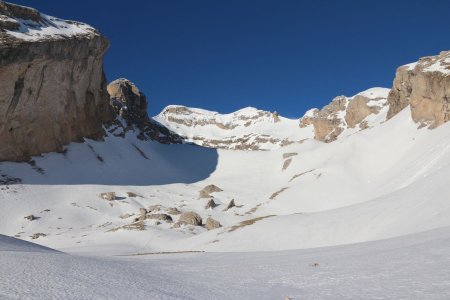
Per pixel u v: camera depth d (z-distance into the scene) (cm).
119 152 14038
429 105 10188
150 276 1453
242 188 12162
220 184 12744
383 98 19412
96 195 10119
